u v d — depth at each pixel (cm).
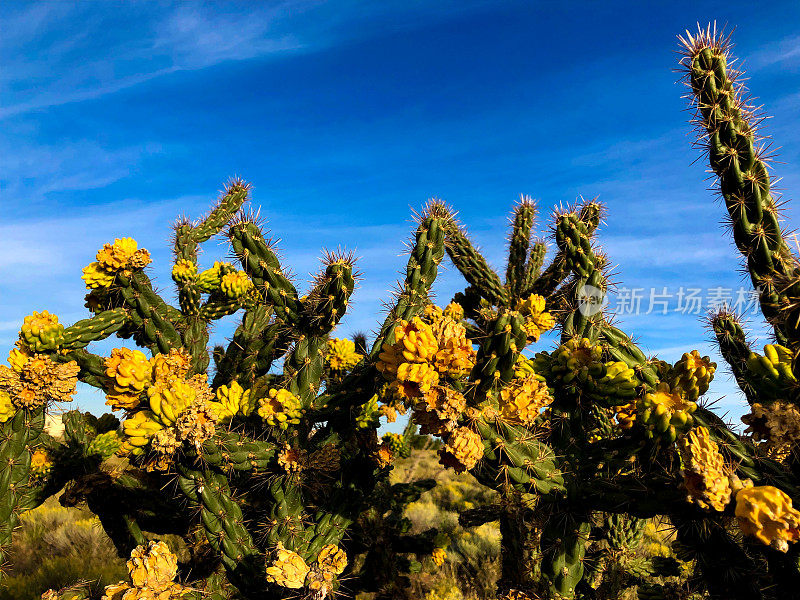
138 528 371
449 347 208
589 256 278
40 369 254
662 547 620
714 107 242
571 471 238
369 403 335
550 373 256
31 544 693
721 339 283
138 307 297
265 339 355
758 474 193
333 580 264
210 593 296
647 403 204
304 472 292
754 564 196
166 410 251
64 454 343
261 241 297
